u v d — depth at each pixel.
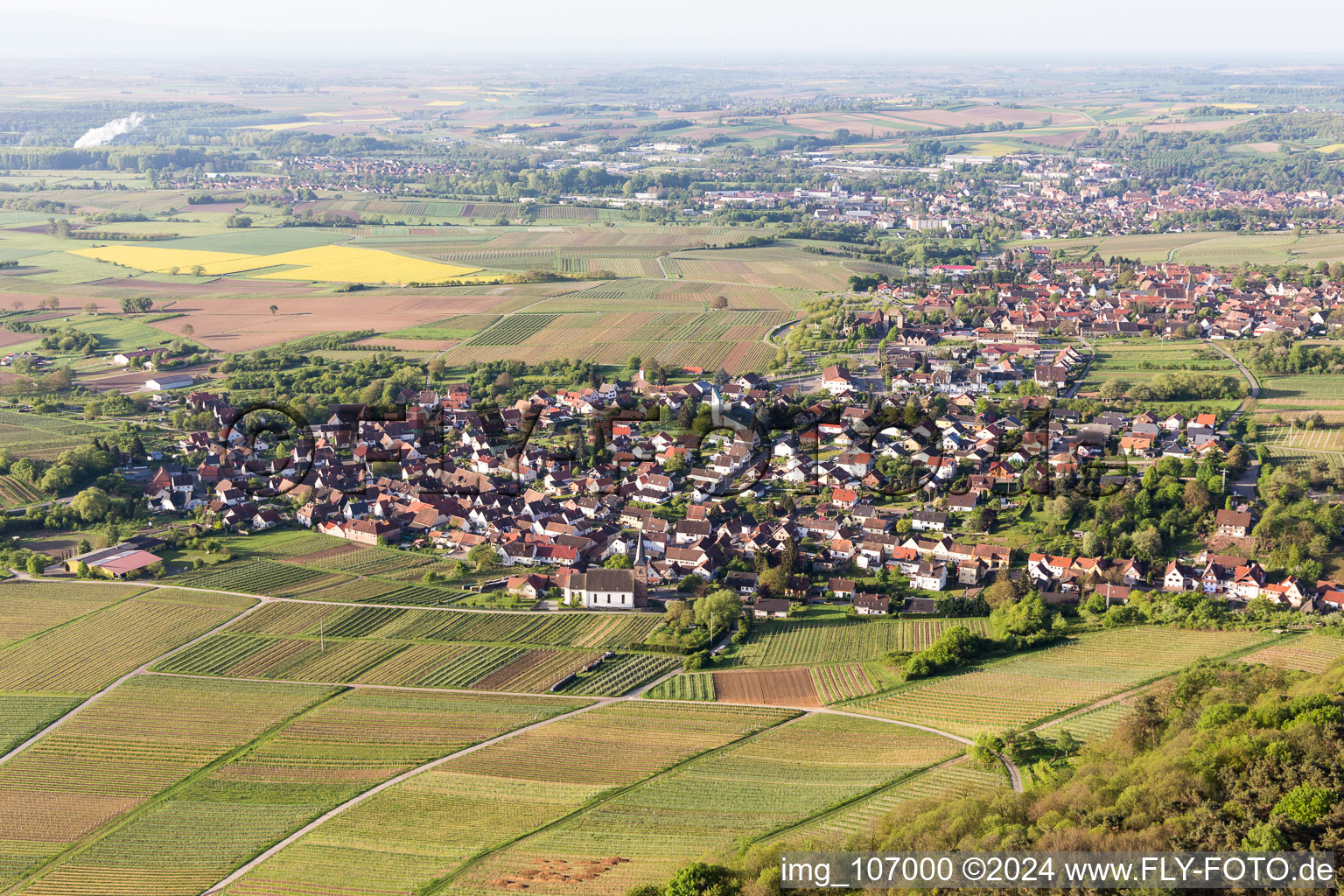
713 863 131.88
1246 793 116.81
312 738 174.88
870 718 177.88
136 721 181.25
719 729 176.00
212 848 147.12
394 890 135.50
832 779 157.38
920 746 166.38
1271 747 122.56
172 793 160.62
